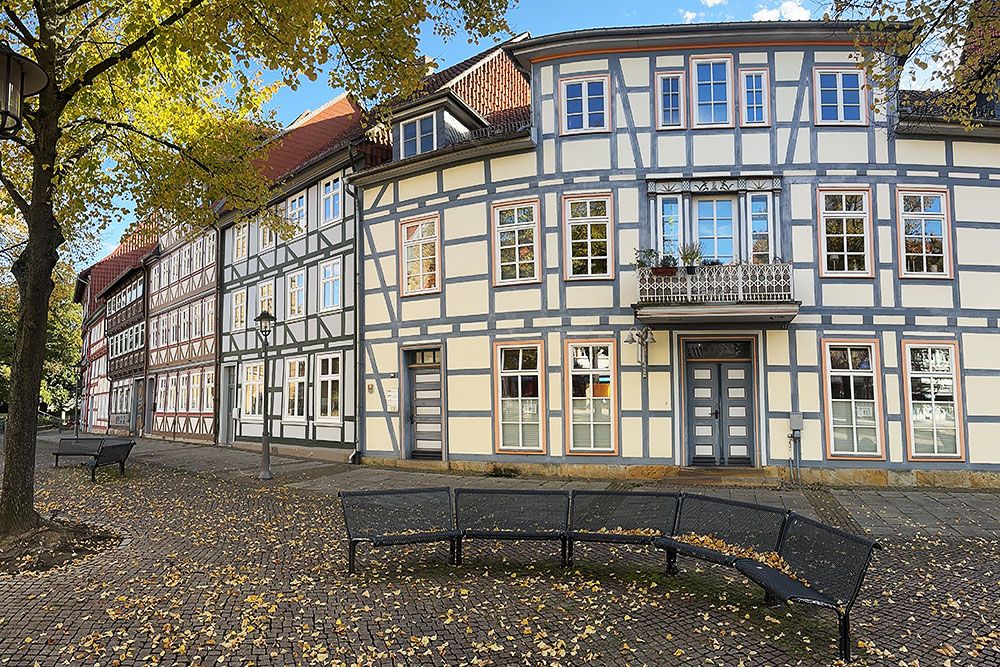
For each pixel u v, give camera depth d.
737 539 6.43
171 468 17.03
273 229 13.04
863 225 13.70
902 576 6.86
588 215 14.43
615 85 14.41
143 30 9.05
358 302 17.39
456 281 15.58
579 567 7.16
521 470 14.51
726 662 4.77
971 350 13.44
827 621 5.56
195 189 11.68
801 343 13.55
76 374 55.81
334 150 18.17
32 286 8.41
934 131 13.61
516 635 5.26
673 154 14.16
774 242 13.67
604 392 14.10
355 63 8.80
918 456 13.18
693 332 13.82
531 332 14.64
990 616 5.67
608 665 4.73
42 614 5.74
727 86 14.12
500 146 14.93
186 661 4.82
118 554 7.81
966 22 8.33
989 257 13.62
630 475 13.80
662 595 6.20
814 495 11.90
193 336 27.84
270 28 7.87
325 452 18.47
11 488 8.16
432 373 16.30
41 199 8.51
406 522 7.30
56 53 8.56
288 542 8.43
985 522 9.74
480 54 21.03
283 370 21.03
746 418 13.84
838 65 13.93
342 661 4.79
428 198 16.17
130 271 35.88
